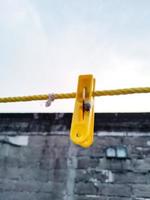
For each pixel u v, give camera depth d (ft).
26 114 15.72
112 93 4.20
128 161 13.48
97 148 14.08
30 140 15.12
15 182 14.39
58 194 13.58
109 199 12.96
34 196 13.88
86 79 3.54
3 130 15.69
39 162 14.51
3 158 15.06
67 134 14.71
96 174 13.57
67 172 13.91
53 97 4.49
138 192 12.80
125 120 14.26
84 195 13.30
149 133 13.73
